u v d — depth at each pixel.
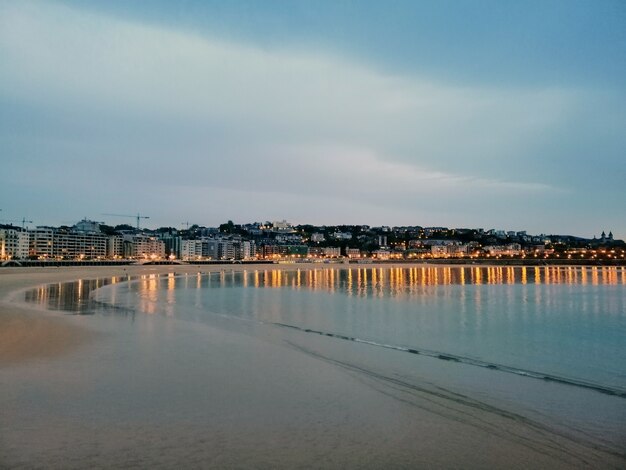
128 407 10.85
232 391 12.43
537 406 12.24
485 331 27.02
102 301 39.38
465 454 8.92
